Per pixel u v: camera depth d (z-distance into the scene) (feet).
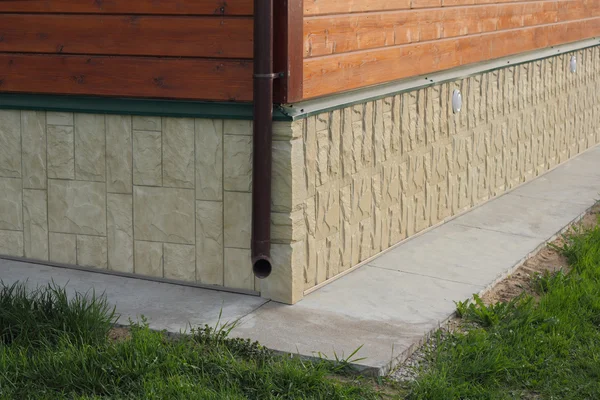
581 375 19.08
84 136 24.14
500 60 34.99
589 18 45.37
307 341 20.02
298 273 22.74
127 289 23.48
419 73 28.60
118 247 24.41
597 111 48.39
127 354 18.29
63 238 24.97
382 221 27.40
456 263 26.55
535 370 19.19
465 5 31.45
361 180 25.95
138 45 22.84
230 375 17.93
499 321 21.68
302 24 21.89
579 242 28.50
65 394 17.24
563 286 24.07
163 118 23.21
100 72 23.38
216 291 23.48
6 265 25.22
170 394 16.94
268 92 21.18
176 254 23.84
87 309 19.94
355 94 25.05
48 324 19.34
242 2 21.67
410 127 28.53
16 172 25.07
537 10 38.24
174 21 22.36
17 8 23.84
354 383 18.24
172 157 23.36
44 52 23.85
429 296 23.48
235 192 22.93
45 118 24.44
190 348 18.81
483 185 34.45
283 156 21.90
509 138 36.47
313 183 23.38
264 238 21.86
